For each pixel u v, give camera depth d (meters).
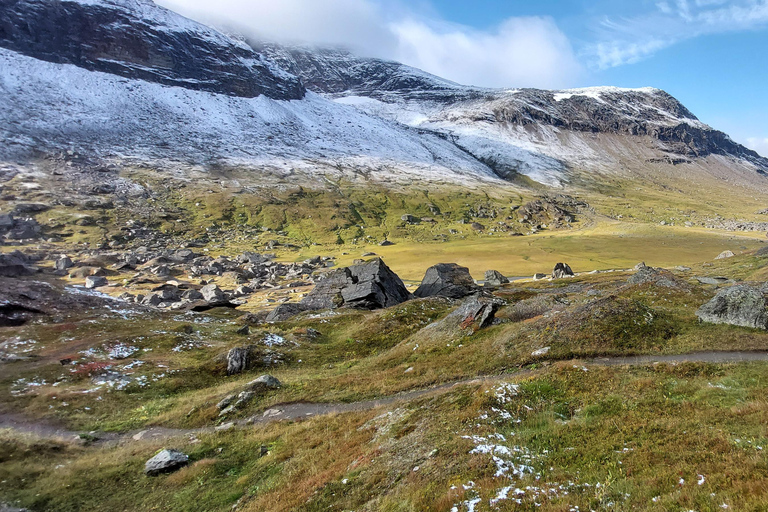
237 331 59.28
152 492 22.62
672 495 11.84
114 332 53.75
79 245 173.50
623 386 21.48
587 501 12.46
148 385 40.22
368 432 22.62
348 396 32.00
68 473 24.86
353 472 18.42
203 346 52.19
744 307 30.61
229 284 142.12
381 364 40.09
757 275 62.84
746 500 10.80
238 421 31.08
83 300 62.75
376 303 71.25
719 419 16.45
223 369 44.41
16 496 22.42
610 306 34.16
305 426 26.97
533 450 16.53
